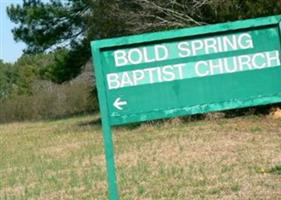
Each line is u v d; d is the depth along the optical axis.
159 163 14.27
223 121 22.47
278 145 15.38
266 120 21.42
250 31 7.00
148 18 25.61
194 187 11.09
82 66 38.66
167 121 23.75
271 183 10.81
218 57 6.97
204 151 15.58
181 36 6.92
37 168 16.03
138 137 20.67
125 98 6.90
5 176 15.15
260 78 7.01
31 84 73.31
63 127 32.84
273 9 22.39
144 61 6.91
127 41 6.87
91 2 27.34
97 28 26.56
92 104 49.44
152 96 6.92
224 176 11.79
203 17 24.98
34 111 52.00
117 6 25.67
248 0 22.77
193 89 6.95
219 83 6.97
